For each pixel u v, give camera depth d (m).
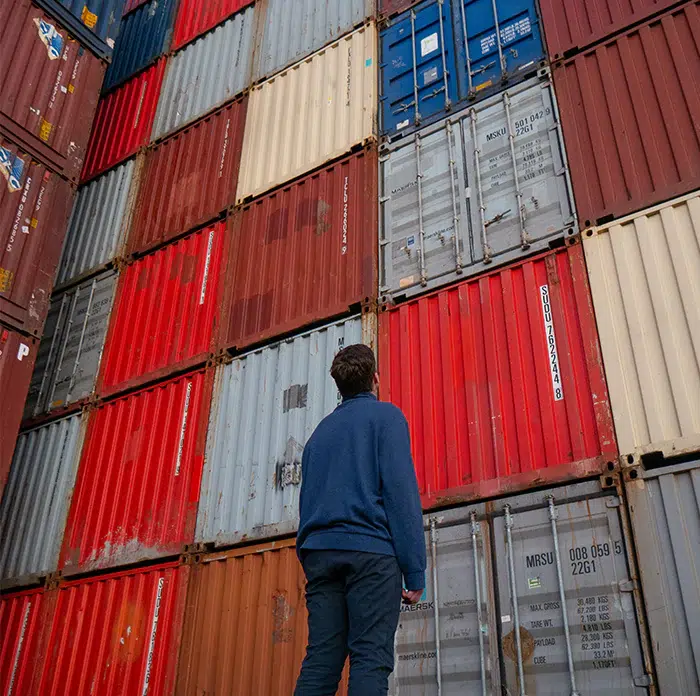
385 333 7.67
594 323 6.27
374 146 9.16
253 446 8.02
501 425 6.31
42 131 10.87
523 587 5.54
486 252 7.30
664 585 4.96
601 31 7.84
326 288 8.48
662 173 6.60
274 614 6.80
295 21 11.85
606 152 7.05
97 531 8.82
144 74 14.11
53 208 10.66
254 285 9.27
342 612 3.33
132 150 12.89
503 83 8.41
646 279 6.18
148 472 8.80
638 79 7.27
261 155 10.59
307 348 8.24
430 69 9.39
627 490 5.40
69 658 8.09
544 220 7.10
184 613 7.45
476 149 8.10
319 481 3.65
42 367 11.21
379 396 7.27
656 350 5.84
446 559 6.05
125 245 11.59
